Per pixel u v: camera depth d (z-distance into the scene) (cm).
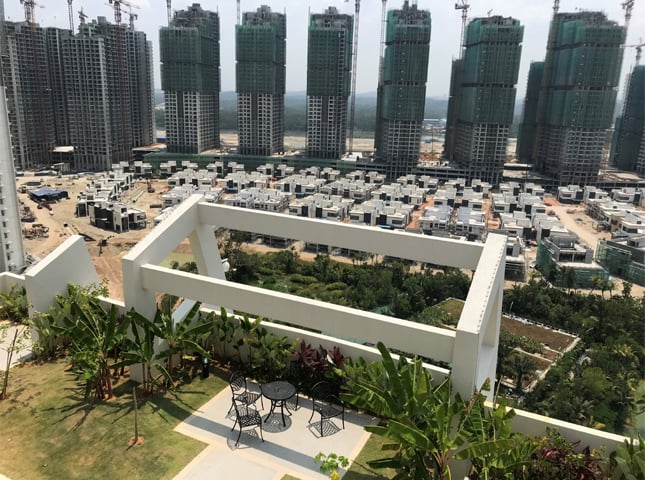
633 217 14050
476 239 12794
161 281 2264
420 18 18575
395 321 1872
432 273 10306
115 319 2170
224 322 2470
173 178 18650
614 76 17975
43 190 16512
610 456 1627
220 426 2031
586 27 17612
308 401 2216
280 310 2070
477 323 1731
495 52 18125
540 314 8750
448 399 1664
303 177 18562
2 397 2227
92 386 2173
